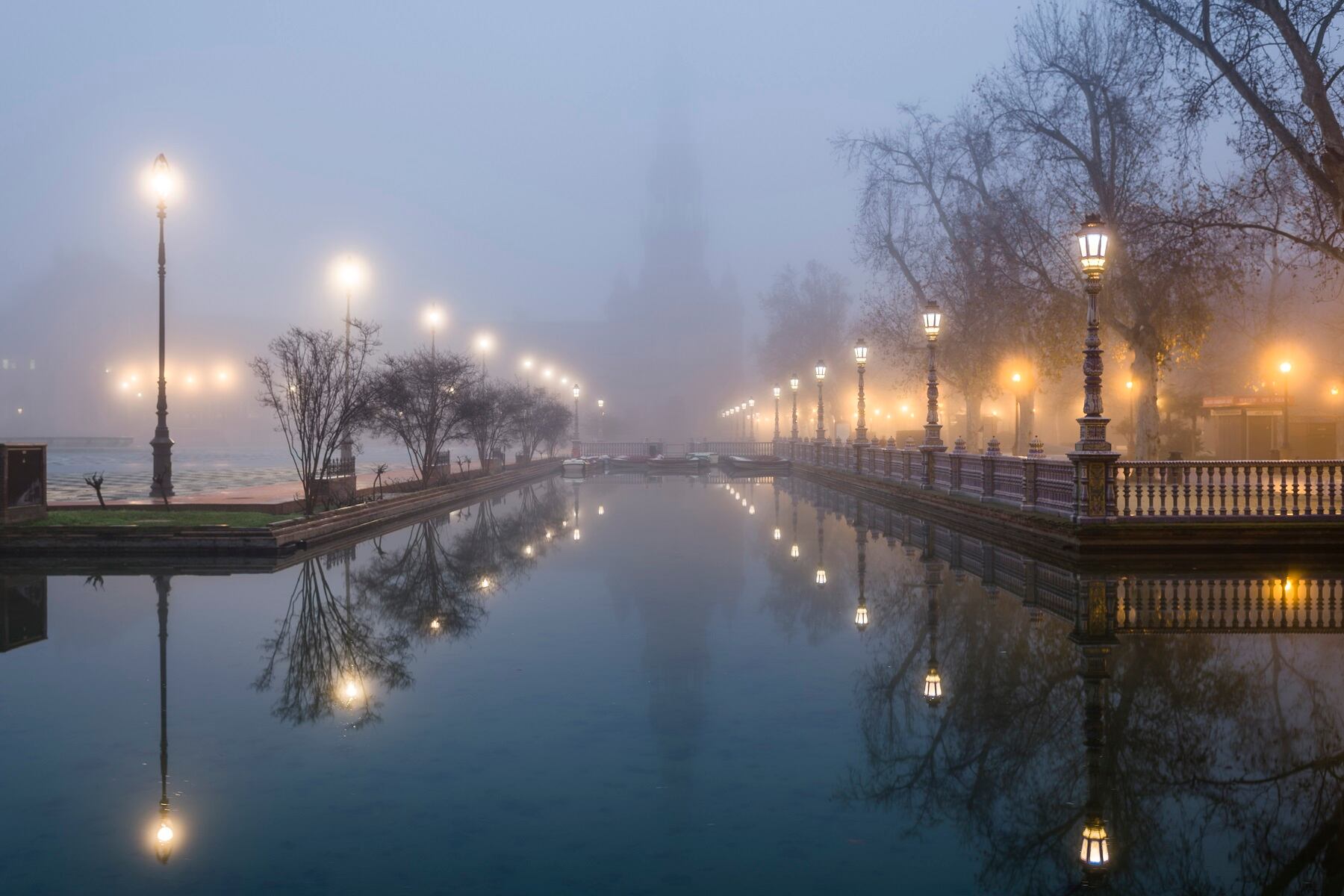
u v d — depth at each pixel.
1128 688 7.85
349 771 6.00
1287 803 5.40
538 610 11.84
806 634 10.17
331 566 16.20
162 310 24.80
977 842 4.87
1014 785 5.70
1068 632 10.16
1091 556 16.34
